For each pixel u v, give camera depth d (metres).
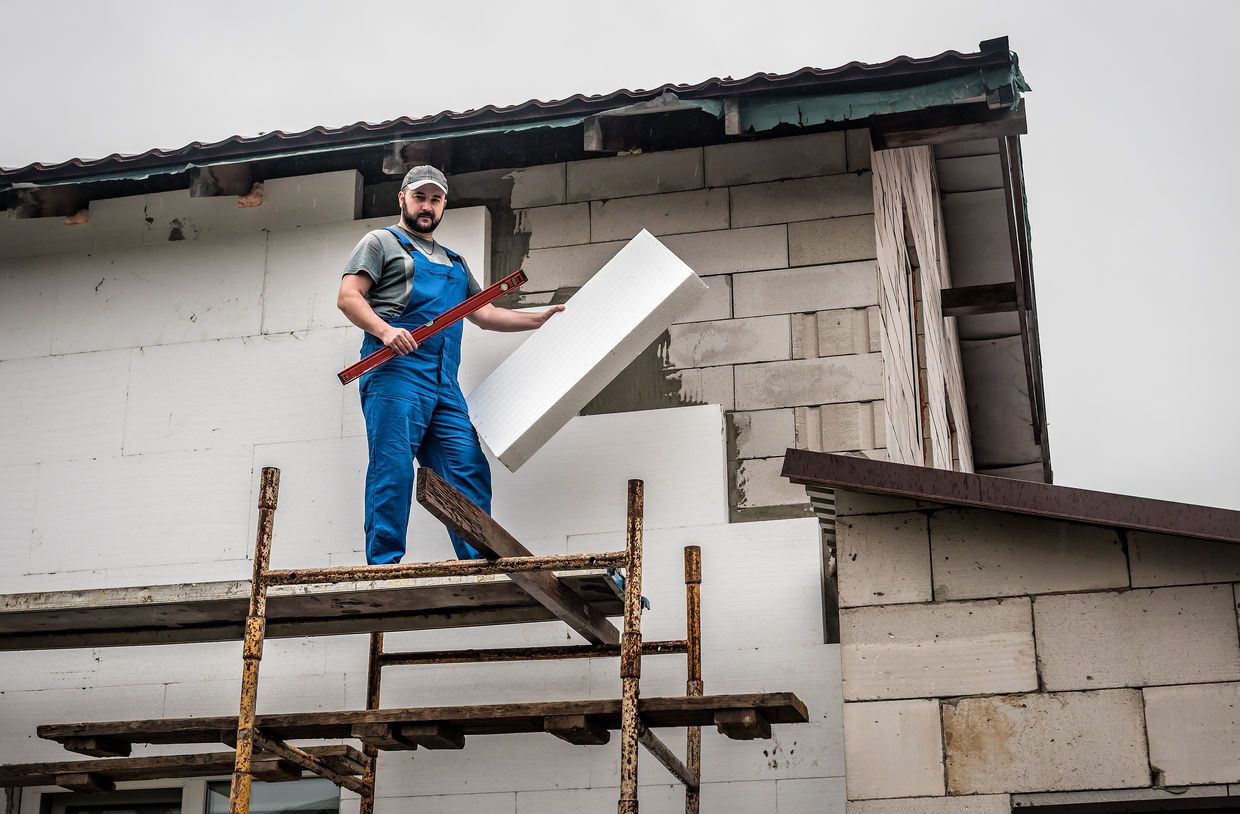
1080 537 5.94
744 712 6.00
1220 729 5.60
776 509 7.62
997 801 5.70
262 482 6.31
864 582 6.07
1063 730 5.73
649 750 6.41
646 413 7.85
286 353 8.39
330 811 7.77
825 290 7.97
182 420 8.39
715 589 7.46
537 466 7.87
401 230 7.31
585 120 8.00
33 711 8.01
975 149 12.50
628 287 7.43
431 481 5.60
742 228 8.16
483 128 8.11
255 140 8.34
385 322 6.99
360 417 8.16
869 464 6.05
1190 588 5.78
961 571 6.00
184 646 7.99
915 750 5.83
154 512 8.25
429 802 7.46
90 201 8.95
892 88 7.79
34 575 8.27
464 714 6.20
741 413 7.84
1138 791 5.60
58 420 8.55
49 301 8.81
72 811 8.07
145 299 8.70
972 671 5.87
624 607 6.17
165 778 7.51
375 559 6.84
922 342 10.49
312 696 7.73
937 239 12.52
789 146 8.25
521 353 7.51
